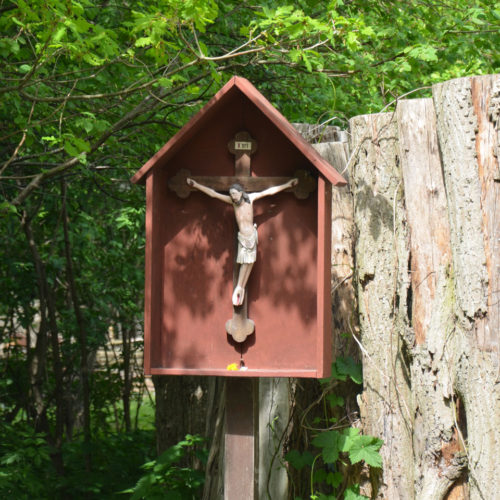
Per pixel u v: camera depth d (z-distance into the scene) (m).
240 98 5.70
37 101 7.75
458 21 8.82
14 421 14.78
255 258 5.57
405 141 6.18
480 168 5.58
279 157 5.69
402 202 6.35
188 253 5.80
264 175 5.71
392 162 6.45
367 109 9.93
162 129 9.77
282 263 5.67
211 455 8.09
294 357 5.61
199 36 9.81
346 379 6.94
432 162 6.09
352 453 6.29
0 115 9.42
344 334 6.91
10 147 9.95
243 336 5.62
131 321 15.49
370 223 6.49
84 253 14.64
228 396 5.80
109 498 11.45
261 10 9.20
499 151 5.50
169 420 10.79
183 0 6.38
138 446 13.26
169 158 5.74
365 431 6.52
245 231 5.55
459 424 5.86
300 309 5.62
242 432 5.77
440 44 9.35
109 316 15.46
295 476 7.14
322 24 6.89
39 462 10.79
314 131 7.56
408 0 9.20
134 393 16.70
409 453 6.29
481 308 5.52
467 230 5.60
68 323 14.18
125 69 8.32
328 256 5.64
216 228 5.79
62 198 12.52
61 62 8.84
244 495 5.74
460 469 5.84
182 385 10.74
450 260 5.98
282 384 7.19
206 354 5.73
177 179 5.76
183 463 10.50
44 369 14.39
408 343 6.09
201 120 5.57
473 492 5.54
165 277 5.80
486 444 5.46
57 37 6.31
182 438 10.71
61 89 8.69
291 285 5.65
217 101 5.53
